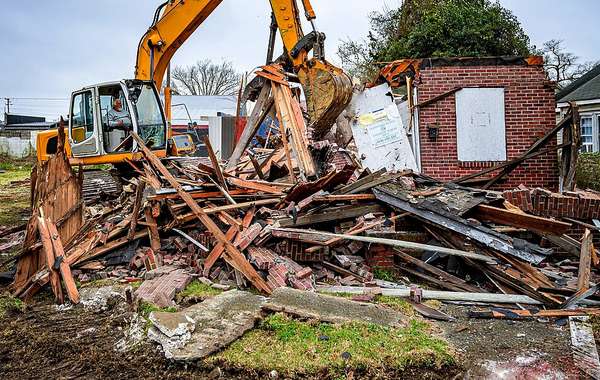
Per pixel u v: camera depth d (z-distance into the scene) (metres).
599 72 20.11
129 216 7.59
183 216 7.02
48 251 6.58
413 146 10.27
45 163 7.09
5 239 9.84
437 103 10.05
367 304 5.28
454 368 4.23
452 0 20.47
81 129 11.36
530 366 4.17
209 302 5.36
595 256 6.46
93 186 12.62
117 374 4.35
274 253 6.37
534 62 9.91
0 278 7.18
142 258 7.01
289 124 8.67
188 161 10.38
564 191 8.34
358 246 6.64
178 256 7.01
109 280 6.69
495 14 18.45
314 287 5.88
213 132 23.61
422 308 5.41
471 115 9.98
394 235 6.64
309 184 6.86
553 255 7.33
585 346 4.49
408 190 7.05
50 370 4.49
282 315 5.02
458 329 4.91
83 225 7.65
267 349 4.46
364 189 7.04
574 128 8.71
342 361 4.21
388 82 10.39
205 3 10.78
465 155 9.99
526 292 5.69
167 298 5.68
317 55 8.76
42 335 5.18
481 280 6.31
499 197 6.69
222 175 7.47
